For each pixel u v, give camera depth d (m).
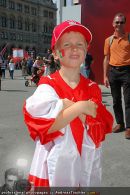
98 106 2.23
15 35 103.50
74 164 2.13
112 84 6.15
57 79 2.21
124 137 6.00
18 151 5.28
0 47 98.25
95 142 2.20
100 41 17.03
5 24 100.38
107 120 2.28
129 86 5.86
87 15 17.06
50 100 2.06
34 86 19.19
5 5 100.19
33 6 110.19
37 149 2.22
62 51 2.22
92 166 2.21
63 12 16.52
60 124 2.05
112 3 16.44
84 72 7.94
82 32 2.22
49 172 2.13
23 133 6.51
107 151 5.19
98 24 17.00
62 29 2.18
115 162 4.69
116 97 6.23
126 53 5.89
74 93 2.21
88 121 2.19
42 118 2.03
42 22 113.44
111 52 6.05
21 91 15.70
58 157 2.11
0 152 5.21
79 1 16.89
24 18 106.75
